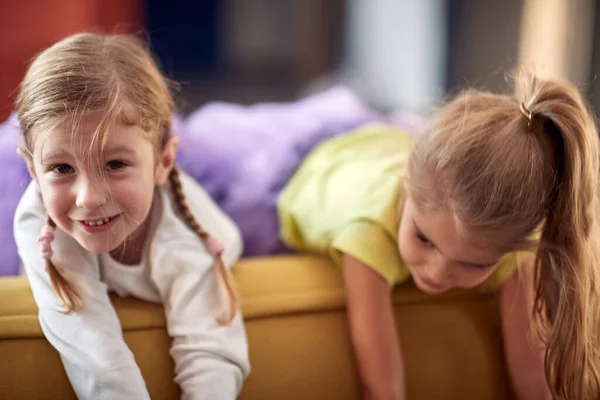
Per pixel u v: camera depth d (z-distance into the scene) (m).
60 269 0.72
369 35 2.16
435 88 1.91
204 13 2.04
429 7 2.01
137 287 0.77
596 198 0.76
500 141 0.72
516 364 0.86
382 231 0.84
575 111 0.73
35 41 1.51
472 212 0.71
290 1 2.12
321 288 0.86
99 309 0.72
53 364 0.73
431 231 0.74
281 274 0.87
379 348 0.81
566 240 0.75
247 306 0.82
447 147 0.74
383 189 0.88
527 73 0.78
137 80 0.70
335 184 0.98
